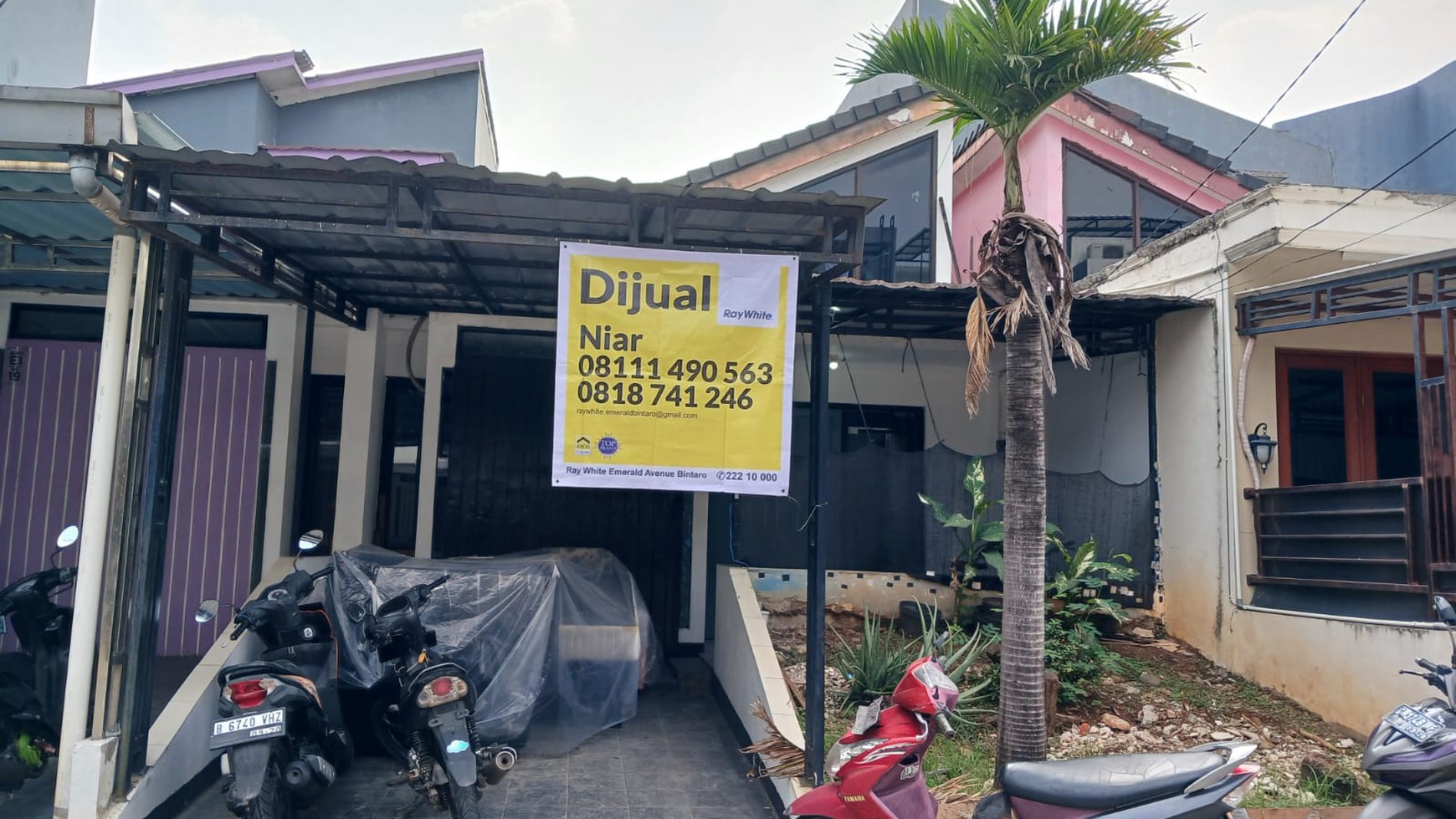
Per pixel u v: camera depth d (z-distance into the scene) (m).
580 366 4.90
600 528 8.32
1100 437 9.07
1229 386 7.53
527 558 6.45
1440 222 7.49
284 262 6.28
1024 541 5.11
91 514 4.62
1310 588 6.84
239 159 4.35
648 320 4.94
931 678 4.02
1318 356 8.45
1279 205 7.23
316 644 5.10
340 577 5.71
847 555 8.21
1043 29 4.97
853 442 9.47
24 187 5.00
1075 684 6.73
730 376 4.98
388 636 4.76
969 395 5.23
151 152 4.30
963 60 5.09
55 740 5.23
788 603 7.84
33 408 7.55
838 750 4.06
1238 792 3.56
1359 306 6.89
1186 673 7.28
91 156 4.31
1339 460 8.40
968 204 12.41
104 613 4.60
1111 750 6.01
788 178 9.80
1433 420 6.08
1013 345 5.23
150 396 4.82
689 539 8.55
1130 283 8.89
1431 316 6.60
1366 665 6.14
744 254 4.96
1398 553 6.24
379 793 5.33
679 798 5.34
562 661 6.30
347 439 7.88
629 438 4.93
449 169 4.45
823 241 5.16
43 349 7.59
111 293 4.72
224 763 4.30
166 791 4.91
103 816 4.43
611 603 6.68
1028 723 4.98
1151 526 8.20
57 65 8.22
